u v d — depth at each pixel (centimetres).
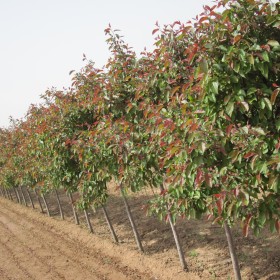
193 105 383
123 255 796
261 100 306
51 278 754
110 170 607
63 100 807
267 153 332
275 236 692
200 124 354
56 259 869
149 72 482
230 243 524
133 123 579
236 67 299
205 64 301
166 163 433
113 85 577
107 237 937
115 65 593
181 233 831
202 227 839
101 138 578
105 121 584
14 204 1856
